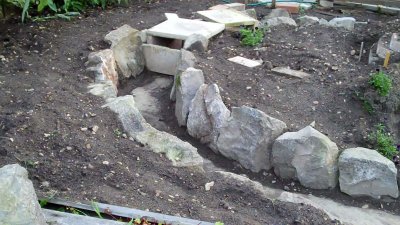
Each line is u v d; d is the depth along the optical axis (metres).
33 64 4.55
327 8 6.74
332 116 4.08
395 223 3.29
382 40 5.13
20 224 2.18
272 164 3.71
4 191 2.26
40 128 3.45
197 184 3.22
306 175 3.56
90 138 3.44
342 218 3.29
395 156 3.72
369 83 4.22
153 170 3.28
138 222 2.67
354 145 3.79
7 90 4.01
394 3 6.58
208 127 3.94
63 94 3.97
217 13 5.84
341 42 5.31
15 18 5.51
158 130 3.95
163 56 5.02
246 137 3.70
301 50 5.05
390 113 4.10
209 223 2.71
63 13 5.82
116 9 6.19
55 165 3.14
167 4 6.45
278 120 3.76
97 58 4.49
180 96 4.18
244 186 3.21
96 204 2.78
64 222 2.59
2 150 3.19
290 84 4.46
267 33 5.52
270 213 3.02
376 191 3.48
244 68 4.67
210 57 4.82
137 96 4.73
